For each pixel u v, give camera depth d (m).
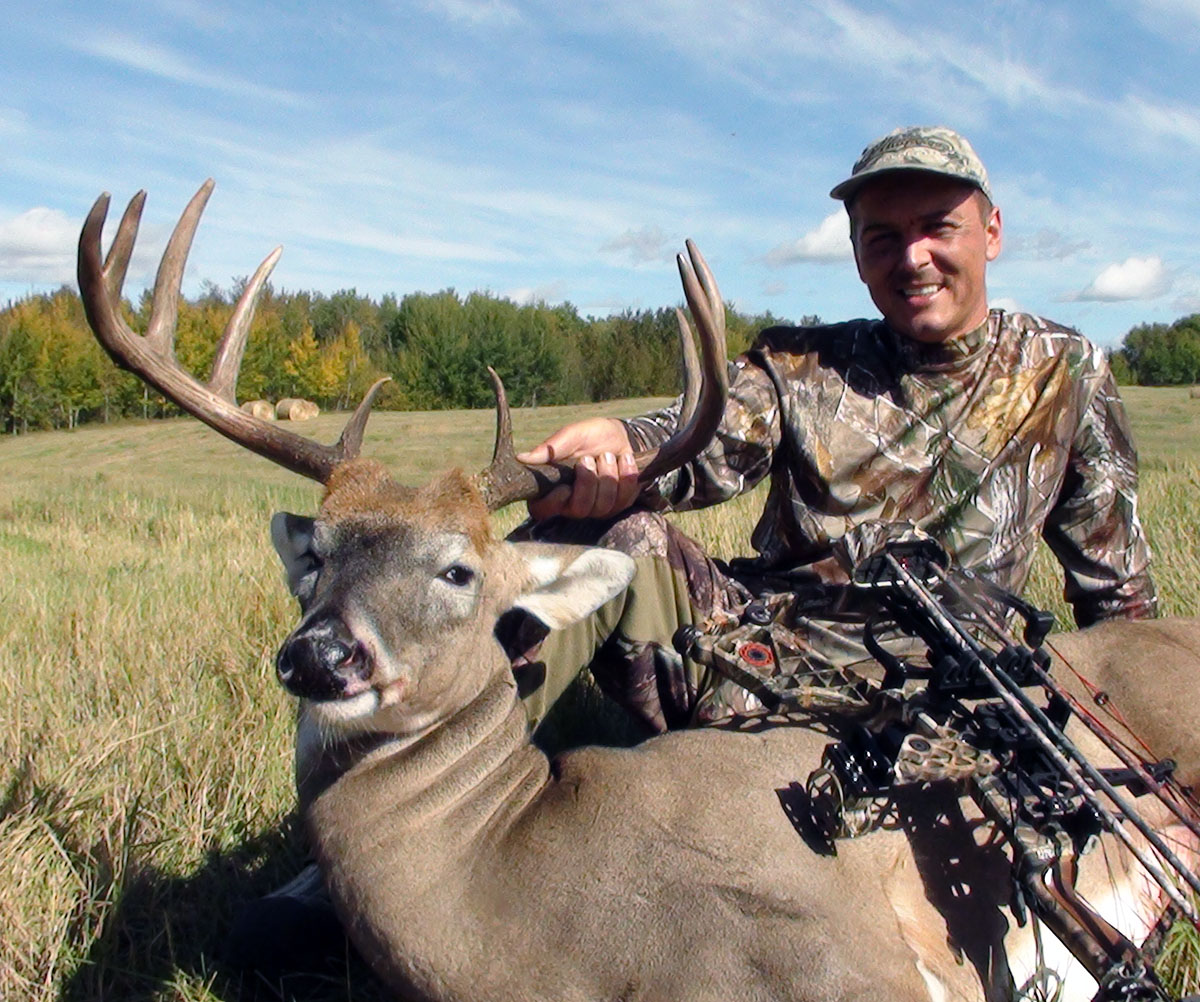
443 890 1.04
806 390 1.44
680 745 1.14
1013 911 1.04
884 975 0.98
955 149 1.32
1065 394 1.44
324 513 1.17
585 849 1.04
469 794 1.09
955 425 1.41
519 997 1.00
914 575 1.09
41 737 1.59
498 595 1.20
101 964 1.14
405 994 1.05
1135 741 1.30
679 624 1.46
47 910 1.20
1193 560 2.08
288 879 1.33
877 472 1.41
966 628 1.13
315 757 1.12
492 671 1.18
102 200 1.21
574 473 1.30
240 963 1.15
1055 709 1.03
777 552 1.49
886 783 0.97
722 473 1.45
